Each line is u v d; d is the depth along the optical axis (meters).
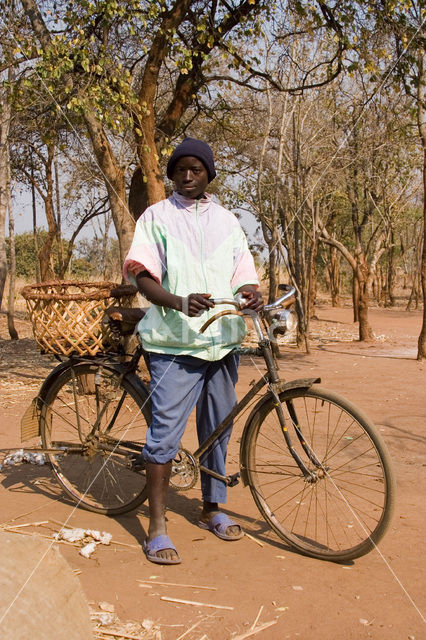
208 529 3.42
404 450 4.96
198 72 7.99
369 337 14.02
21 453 4.54
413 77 7.80
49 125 8.72
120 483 4.04
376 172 14.67
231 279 3.24
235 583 2.80
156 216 3.16
